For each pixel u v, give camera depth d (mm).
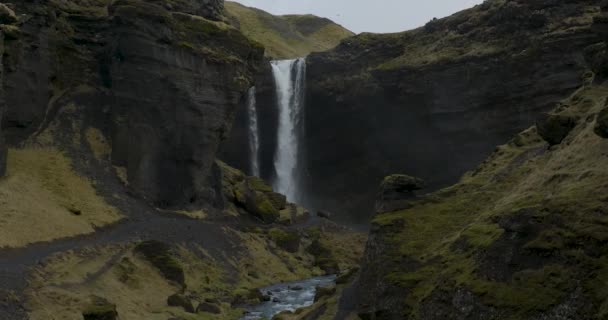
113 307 46438
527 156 51938
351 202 131500
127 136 93500
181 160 96375
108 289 55375
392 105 124688
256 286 77250
